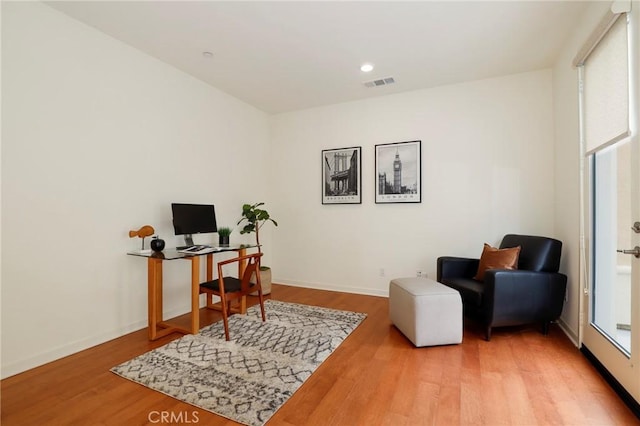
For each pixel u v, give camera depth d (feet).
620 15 6.14
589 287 7.68
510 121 11.43
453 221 12.32
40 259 7.52
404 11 7.82
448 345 8.45
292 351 8.04
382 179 13.50
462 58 10.23
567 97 9.25
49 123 7.68
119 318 9.23
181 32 8.78
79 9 7.75
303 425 5.32
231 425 5.33
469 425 5.31
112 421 5.45
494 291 8.44
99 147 8.73
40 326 7.50
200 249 10.07
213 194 12.61
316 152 14.97
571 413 5.62
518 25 8.41
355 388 6.41
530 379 6.73
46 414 5.64
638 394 5.52
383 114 13.51
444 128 12.42
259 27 8.52
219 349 8.16
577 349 8.18
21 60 7.19
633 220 5.82
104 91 8.84
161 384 6.55
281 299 13.04
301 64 10.67
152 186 10.19
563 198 9.69
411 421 5.41
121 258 9.29
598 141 7.21
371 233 13.80
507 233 11.48
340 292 14.21
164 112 10.58
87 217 8.46
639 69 5.62
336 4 7.55
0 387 6.51
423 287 8.87
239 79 11.88
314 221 15.05
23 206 7.23
